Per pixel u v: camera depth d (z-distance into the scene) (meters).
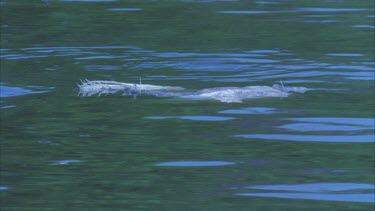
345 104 29.56
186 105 29.59
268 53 40.34
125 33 46.38
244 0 61.03
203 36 45.31
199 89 32.28
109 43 43.19
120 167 21.98
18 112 28.38
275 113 28.30
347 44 42.72
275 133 25.64
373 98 30.52
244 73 35.69
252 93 31.36
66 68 36.53
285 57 39.25
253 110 28.73
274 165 22.20
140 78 34.16
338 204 18.95
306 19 51.56
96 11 55.22
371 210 18.48
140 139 24.89
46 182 20.62
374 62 37.91
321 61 38.19
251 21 50.91
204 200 19.22
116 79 34.25
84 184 20.48
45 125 26.59
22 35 45.56
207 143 24.45
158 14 53.81
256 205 18.89
